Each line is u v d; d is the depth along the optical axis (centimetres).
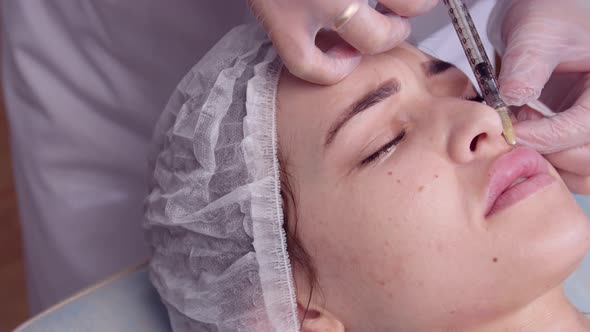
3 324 241
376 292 111
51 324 140
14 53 167
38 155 176
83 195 177
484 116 106
